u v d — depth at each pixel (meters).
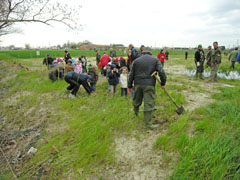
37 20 11.12
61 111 5.32
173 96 5.55
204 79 8.85
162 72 3.53
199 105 4.86
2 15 11.17
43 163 3.24
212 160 2.46
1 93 8.17
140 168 2.77
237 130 3.05
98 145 3.29
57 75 9.02
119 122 4.03
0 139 4.45
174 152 2.95
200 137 3.02
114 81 6.19
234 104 4.28
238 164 2.38
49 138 4.02
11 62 18.97
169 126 3.77
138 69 3.63
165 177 2.53
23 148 3.92
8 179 3.06
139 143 3.35
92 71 6.78
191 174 2.41
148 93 3.61
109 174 2.74
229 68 11.16
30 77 10.29
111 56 11.68
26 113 5.62
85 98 6.17
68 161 3.10
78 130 3.97
